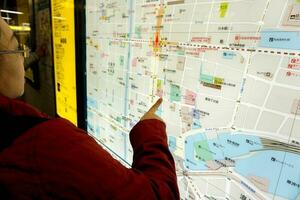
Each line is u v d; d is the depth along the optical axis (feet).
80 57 3.65
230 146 1.73
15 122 1.19
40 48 5.21
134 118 2.74
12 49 1.43
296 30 1.30
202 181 2.00
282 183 1.45
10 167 1.10
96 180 1.17
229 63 1.67
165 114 2.29
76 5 3.44
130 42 2.64
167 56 2.18
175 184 1.49
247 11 1.52
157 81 2.33
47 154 1.13
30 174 1.11
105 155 1.32
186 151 2.11
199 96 1.92
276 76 1.41
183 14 1.96
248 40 1.53
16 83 1.48
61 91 4.53
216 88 1.78
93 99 3.61
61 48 4.19
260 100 1.51
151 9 2.28
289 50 1.34
